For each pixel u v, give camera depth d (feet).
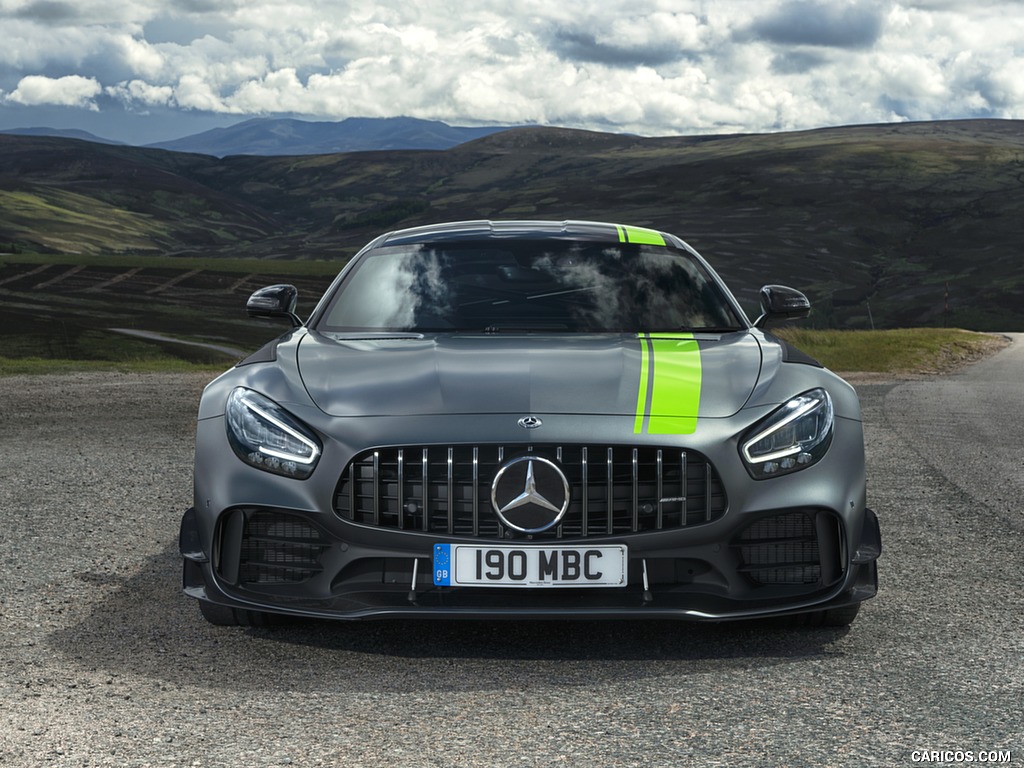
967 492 20.20
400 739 7.69
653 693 8.81
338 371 11.02
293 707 8.47
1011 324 481.05
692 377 10.75
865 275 633.61
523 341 11.91
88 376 50.29
